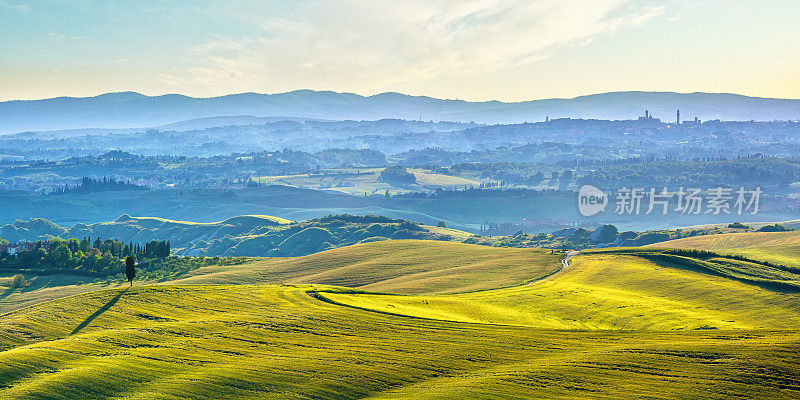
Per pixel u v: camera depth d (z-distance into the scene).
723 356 57.06
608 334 70.81
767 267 127.62
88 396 53.12
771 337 63.38
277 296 96.75
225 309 87.19
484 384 54.22
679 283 114.31
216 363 61.72
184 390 54.19
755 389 50.03
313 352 65.69
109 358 62.38
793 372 52.44
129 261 121.06
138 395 53.16
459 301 104.38
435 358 63.31
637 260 139.50
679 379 52.91
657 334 69.12
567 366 57.75
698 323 87.31
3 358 61.12
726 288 108.75
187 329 74.50
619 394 50.69
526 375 56.00
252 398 53.06
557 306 100.88
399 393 53.84
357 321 80.00
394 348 67.25
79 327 76.94
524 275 136.25
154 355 63.94
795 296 101.50
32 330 75.19
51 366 59.97
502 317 92.12
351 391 54.69
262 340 70.56
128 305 87.19
